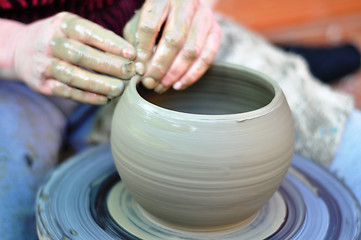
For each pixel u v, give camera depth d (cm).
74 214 95
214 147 78
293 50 244
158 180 81
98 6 128
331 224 93
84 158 113
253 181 81
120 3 133
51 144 145
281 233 90
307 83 152
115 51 92
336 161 130
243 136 79
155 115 81
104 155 115
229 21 178
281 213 96
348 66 240
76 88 101
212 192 80
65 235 88
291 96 145
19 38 112
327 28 291
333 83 245
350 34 286
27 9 128
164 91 104
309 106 143
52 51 98
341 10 305
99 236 89
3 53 113
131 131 83
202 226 87
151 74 97
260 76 98
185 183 79
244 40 165
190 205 82
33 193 121
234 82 105
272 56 161
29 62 106
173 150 79
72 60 95
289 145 86
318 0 307
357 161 127
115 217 95
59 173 107
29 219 114
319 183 106
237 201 82
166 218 88
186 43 97
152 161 81
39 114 149
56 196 99
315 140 136
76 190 102
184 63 98
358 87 244
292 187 104
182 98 111
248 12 290
